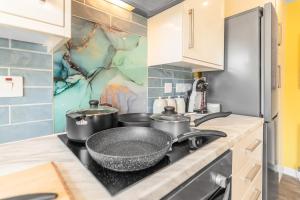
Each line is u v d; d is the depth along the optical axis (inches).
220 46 52.9
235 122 42.1
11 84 27.9
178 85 57.9
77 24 34.8
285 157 84.6
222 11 52.9
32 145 26.8
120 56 42.1
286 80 83.1
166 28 42.5
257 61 49.8
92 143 22.6
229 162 27.5
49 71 31.7
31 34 24.3
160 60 44.4
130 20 43.6
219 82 58.7
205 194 21.7
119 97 42.3
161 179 17.0
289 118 83.4
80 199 14.1
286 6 79.7
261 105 50.1
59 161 21.4
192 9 41.2
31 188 14.9
